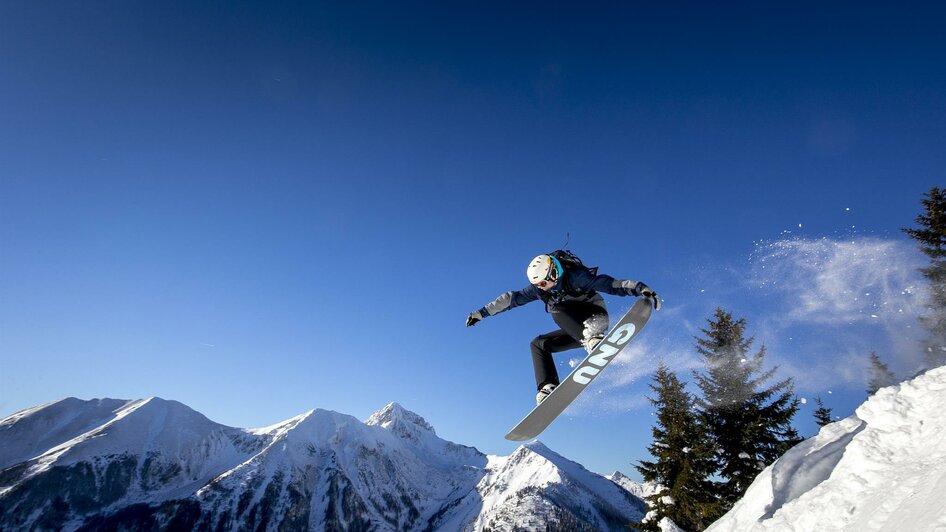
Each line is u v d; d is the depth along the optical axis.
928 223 14.85
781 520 4.77
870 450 4.45
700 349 17.89
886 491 3.79
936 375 4.77
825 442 5.96
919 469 3.71
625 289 4.32
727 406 16.41
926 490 3.24
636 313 4.58
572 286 4.63
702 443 15.66
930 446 3.96
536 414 5.06
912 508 3.15
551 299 4.81
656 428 16.89
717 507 14.53
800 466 5.83
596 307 4.71
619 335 4.59
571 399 5.12
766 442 15.64
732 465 15.73
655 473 16.25
